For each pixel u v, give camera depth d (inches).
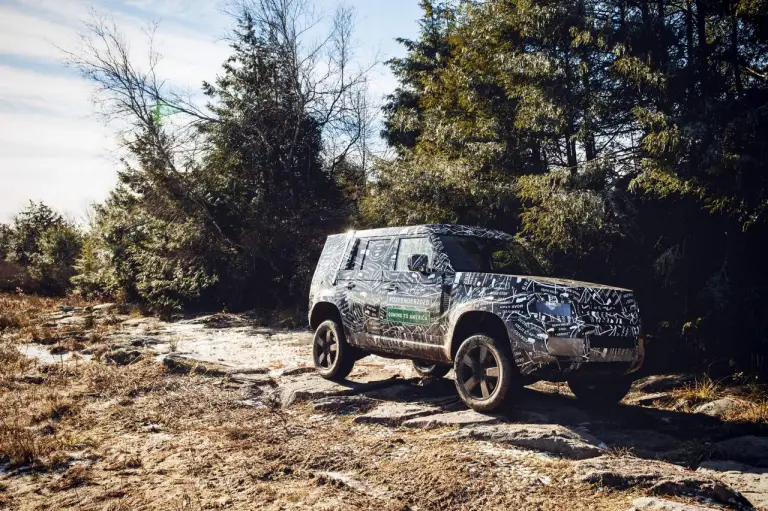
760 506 166.2
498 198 469.7
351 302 317.7
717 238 376.5
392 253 305.4
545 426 223.1
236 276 759.7
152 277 773.9
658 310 398.9
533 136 489.4
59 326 641.0
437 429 238.7
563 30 441.1
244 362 407.2
